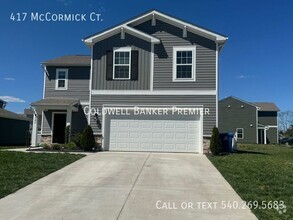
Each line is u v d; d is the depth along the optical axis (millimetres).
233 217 6395
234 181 9398
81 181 9281
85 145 16375
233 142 18859
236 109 45969
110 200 7406
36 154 14023
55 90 23031
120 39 17453
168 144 16609
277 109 48281
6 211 6605
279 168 11844
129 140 16859
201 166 11984
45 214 6418
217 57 16828
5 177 9391
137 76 17156
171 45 17188
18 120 28969
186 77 16891
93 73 17469
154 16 17344
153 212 6602
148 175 10148
